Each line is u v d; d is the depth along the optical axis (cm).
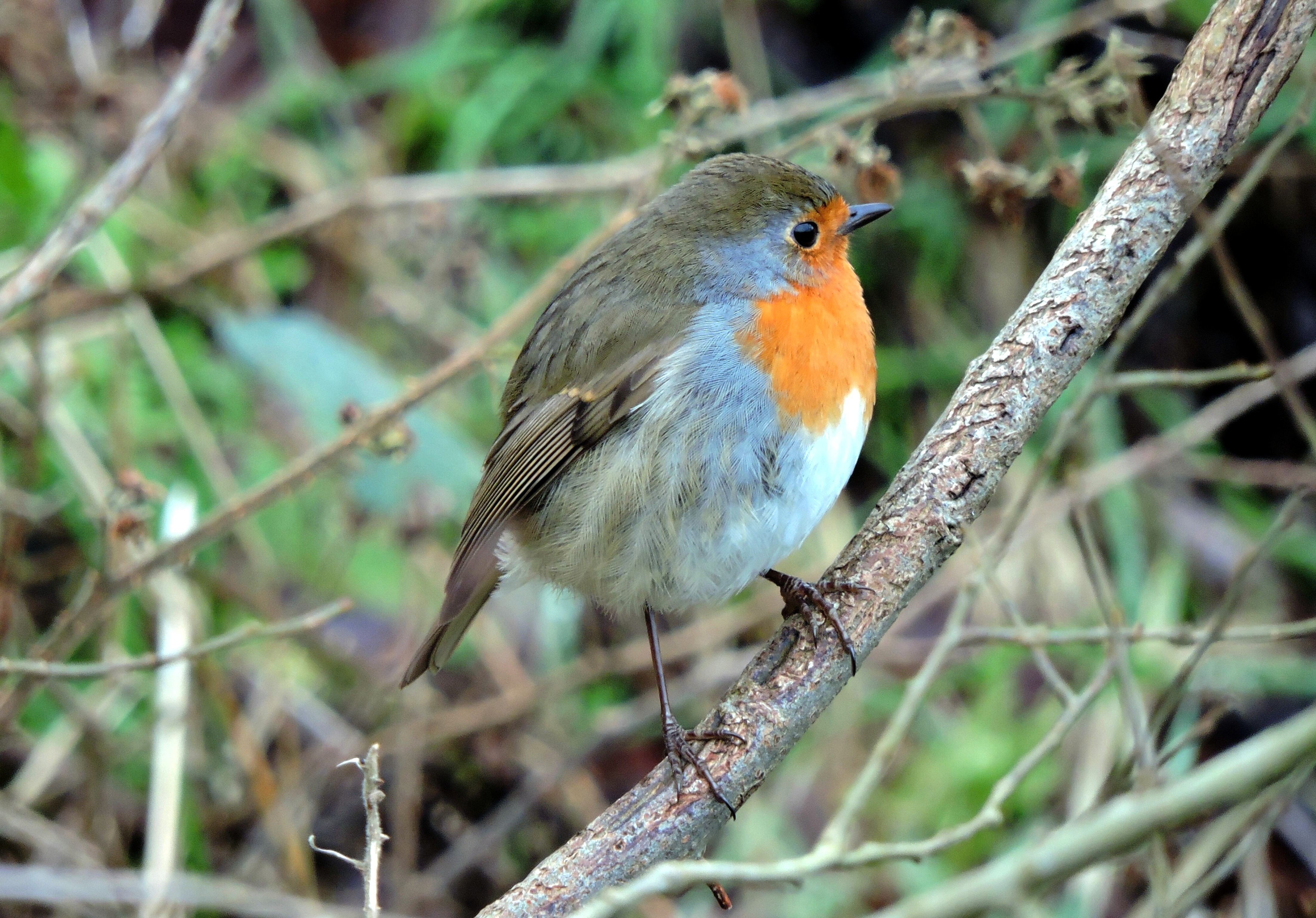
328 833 839
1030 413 481
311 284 972
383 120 1025
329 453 657
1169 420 958
